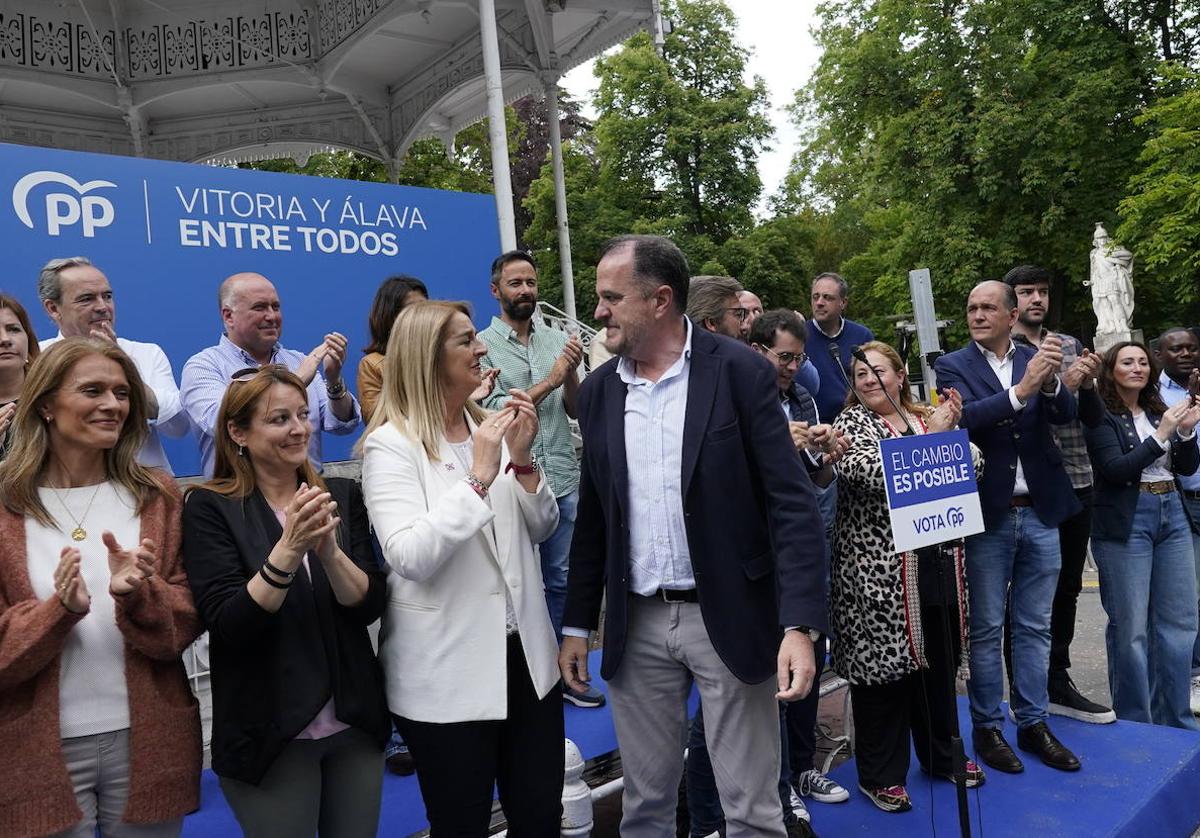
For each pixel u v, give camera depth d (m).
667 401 2.54
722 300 3.49
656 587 2.54
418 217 6.75
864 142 26.14
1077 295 21.97
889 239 28.66
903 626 3.39
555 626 4.38
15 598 2.10
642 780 2.64
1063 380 3.98
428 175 20.53
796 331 3.72
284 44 11.25
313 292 6.20
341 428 3.93
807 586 2.34
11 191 5.10
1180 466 4.64
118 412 2.26
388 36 11.09
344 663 2.32
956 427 3.76
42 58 10.90
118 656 2.19
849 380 3.76
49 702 2.09
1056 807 3.52
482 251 7.05
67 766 2.11
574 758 3.13
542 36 10.26
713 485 2.43
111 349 2.29
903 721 3.58
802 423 3.21
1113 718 4.32
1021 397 3.73
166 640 2.18
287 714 2.20
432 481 2.43
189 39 11.34
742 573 2.46
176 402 3.69
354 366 6.35
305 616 2.29
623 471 2.56
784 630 2.41
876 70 22.33
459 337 2.51
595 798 3.42
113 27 11.30
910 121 21.17
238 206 5.93
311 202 6.25
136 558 2.07
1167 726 4.50
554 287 22.52
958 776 2.90
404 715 2.37
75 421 2.20
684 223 22.61
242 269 5.92
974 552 3.92
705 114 23.25
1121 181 19.41
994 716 3.92
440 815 2.37
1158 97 19.11
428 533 2.26
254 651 2.24
